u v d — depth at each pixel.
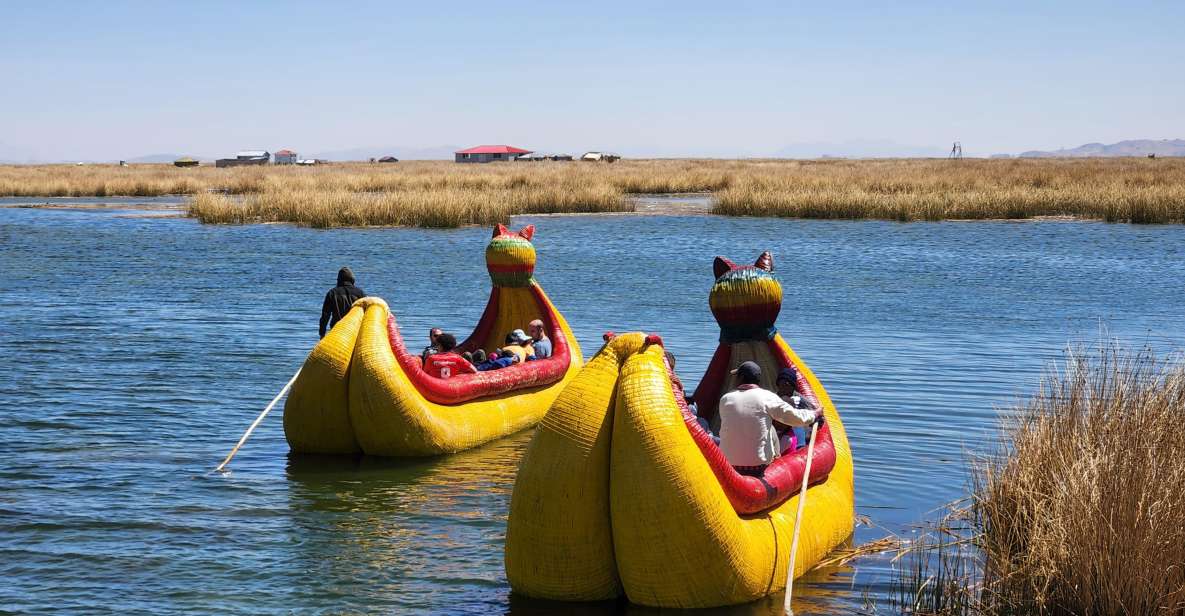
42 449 11.74
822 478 9.08
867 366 16.42
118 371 16.05
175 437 12.41
